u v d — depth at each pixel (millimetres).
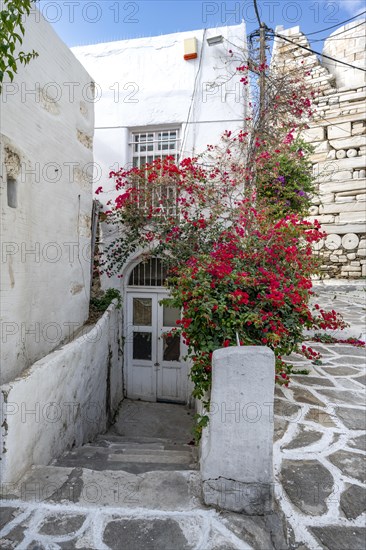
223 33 6020
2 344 2926
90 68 6355
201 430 2746
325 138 11867
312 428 3102
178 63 6121
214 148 5840
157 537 1868
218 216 5441
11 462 2385
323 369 4629
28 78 3441
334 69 12078
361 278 11422
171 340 6719
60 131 4258
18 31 3236
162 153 6348
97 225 6242
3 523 1992
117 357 6445
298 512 2055
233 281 3215
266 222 4582
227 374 1999
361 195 11375
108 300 6109
